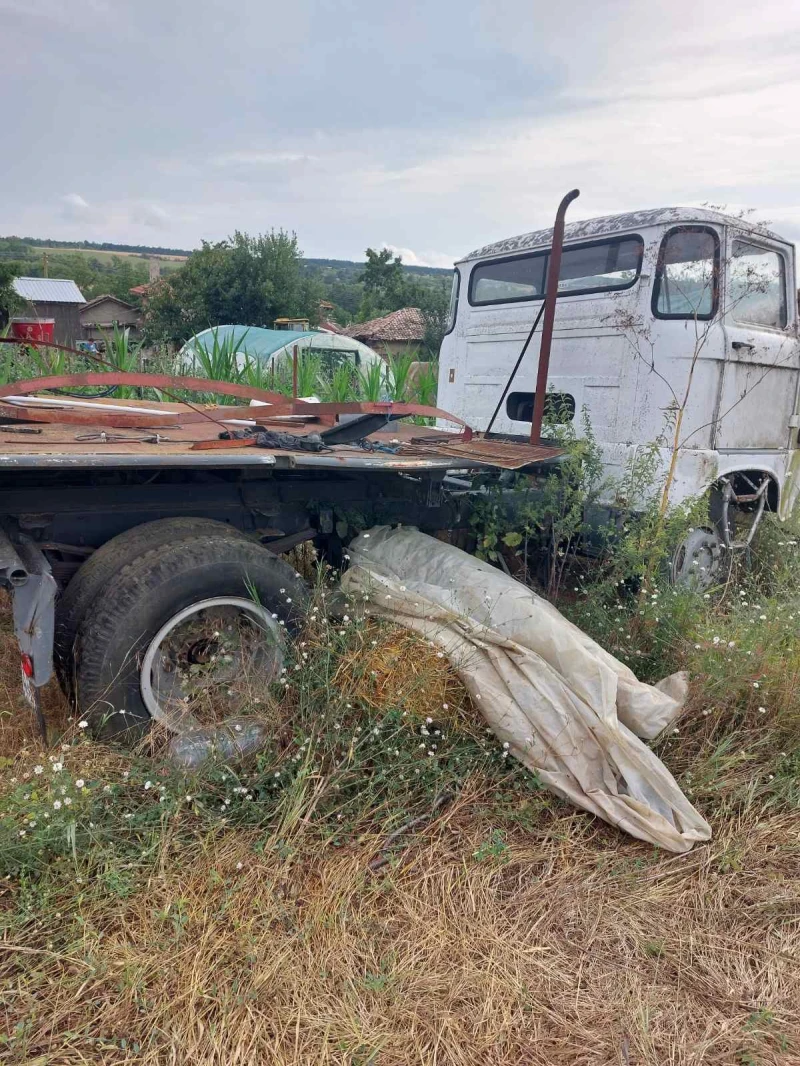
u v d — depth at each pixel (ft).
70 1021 6.01
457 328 18.67
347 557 11.75
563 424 14.65
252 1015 6.11
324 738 8.96
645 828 8.66
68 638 9.28
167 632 9.12
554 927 7.45
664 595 12.80
